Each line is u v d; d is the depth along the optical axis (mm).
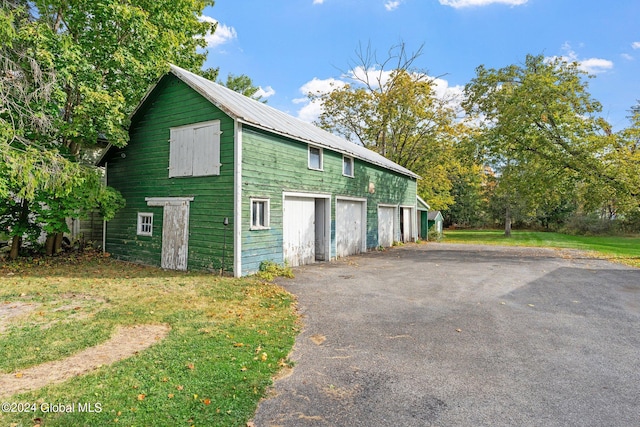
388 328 5133
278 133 9648
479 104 17125
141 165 10609
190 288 7191
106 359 3840
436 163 28531
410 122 27375
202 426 2689
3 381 3322
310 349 4312
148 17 10078
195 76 10414
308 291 7391
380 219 16781
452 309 6176
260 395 3182
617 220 30141
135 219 10758
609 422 2855
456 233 34938
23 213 10070
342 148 13086
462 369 3811
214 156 8930
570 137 15016
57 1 9070
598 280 9086
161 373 3510
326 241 12336
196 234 9234
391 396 3229
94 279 7996
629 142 14000
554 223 35844
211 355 3975
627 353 4301
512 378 3611
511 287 8102
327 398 3174
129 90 10406
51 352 3990
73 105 10023
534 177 16125
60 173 8156
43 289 6926
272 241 9617
